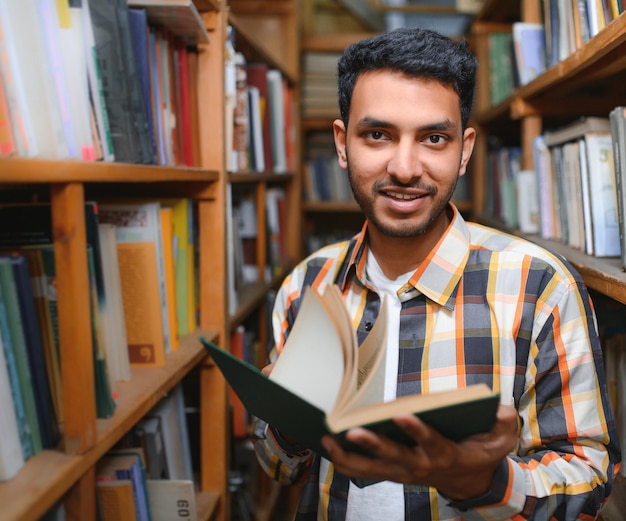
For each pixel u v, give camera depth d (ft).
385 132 2.75
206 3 4.24
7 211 2.66
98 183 4.17
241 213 7.00
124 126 3.17
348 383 2.15
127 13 3.23
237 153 5.94
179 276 4.33
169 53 3.98
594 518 2.71
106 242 3.22
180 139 4.13
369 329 3.15
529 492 2.49
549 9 4.89
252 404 2.48
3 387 2.17
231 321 4.96
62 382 2.40
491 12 8.16
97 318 2.73
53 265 2.48
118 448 3.70
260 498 6.70
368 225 3.19
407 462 2.03
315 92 9.99
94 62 2.89
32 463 2.31
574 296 2.83
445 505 2.85
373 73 2.72
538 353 2.81
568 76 4.12
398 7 10.77
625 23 2.88
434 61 2.62
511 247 3.05
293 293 3.58
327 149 10.46
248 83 7.21
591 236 3.99
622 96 5.23
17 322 2.29
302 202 10.18
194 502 3.53
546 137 5.07
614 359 3.69
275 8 8.89
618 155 3.26
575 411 2.71
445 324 2.98
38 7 2.46
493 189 8.21
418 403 1.94
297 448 3.15
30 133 2.27
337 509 3.04
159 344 3.61
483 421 1.96
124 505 3.21
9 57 2.15
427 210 2.80
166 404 4.08
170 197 4.51
